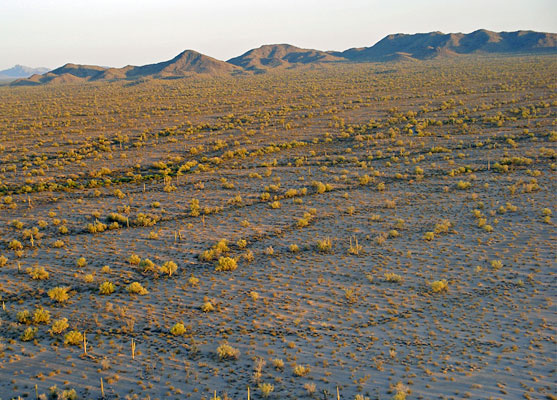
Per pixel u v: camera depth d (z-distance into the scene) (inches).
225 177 2406.5
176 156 2898.6
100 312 1053.2
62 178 2416.3
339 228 1631.4
